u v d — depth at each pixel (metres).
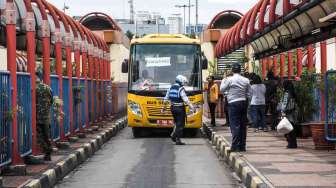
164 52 20.97
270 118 21.89
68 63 17.31
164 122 20.56
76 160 13.51
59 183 11.09
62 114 13.44
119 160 14.58
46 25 14.20
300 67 20.11
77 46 18.95
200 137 21.52
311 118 16.77
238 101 13.70
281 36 19.62
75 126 18.09
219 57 35.12
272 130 20.33
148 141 19.84
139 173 12.18
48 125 12.41
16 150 10.78
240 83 13.73
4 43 14.38
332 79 13.16
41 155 12.18
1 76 10.16
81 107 19.11
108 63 29.02
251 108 19.81
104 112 26.91
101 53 26.02
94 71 24.02
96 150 17.03
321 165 11.34
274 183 9.25
